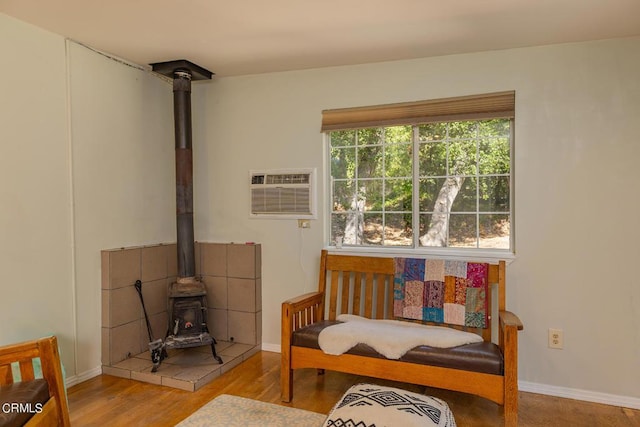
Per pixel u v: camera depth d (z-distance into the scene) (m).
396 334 2.56
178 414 2.53
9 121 2.53
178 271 3.38
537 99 2.88
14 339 2.55
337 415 1.87
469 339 2.50
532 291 2.90
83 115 2.98
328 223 3.50
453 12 2.41
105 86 3.14
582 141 2.79
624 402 2.70
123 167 3.30
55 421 2.05
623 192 2.71
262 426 2.38
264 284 3.64
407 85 3.19
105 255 3.11
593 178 2.77
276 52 3.07
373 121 3.28
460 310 2.80
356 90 3.33
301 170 3.50
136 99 3.41
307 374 3.15
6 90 2.51
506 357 2.26
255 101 3.65
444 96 3.10
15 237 2.56
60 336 2.83
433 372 2.39
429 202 3.23
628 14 2.40
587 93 2.78
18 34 2.56
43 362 2.08
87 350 3.02
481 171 3.09
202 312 3.27
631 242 2.70
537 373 2.89
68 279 2.88
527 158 2.90
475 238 3.12
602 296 2.76
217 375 3.09
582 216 2.79
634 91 2.69
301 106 3.51
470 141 3.12
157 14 2.47
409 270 2.96
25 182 2.62
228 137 3.75
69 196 2.89
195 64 3.37
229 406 2.62
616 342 2.73
